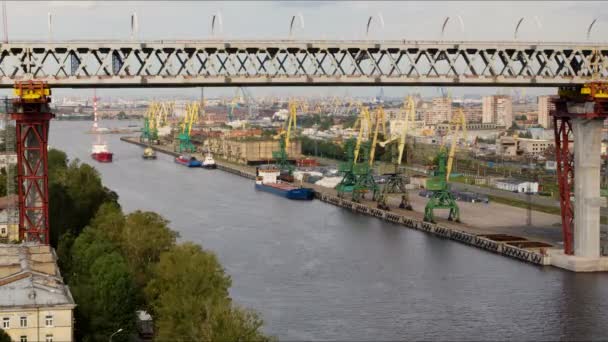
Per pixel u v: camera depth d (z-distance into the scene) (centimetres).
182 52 16825
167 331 12075
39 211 15612
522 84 18912
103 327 12069
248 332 11625
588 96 18862
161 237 16400
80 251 14875
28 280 11794
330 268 19788
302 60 17700
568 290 17625
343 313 15838
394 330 14788
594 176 19512
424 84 18488
